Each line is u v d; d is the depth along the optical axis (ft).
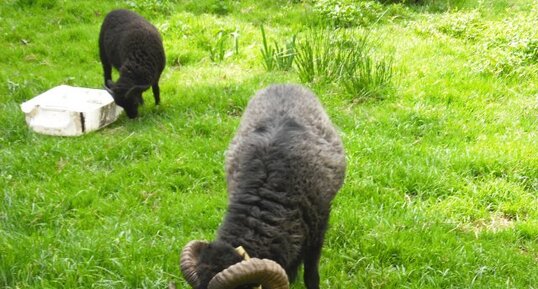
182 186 20.84
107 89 25.46
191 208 19.15
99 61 33.09
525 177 21.09
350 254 17.25
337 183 14.55
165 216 18.85
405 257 17.08
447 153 22.16
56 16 38.01
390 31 35.76
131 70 25.62
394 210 19.22
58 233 17.60
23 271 15.71
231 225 12.40
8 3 39.14
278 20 37.88
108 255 16.63
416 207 19.33
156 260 16.70
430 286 15.98
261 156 13.37
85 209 19.25
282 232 12.54
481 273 16.44
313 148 13.83
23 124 25.34
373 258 17.07
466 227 18.81
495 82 28.66
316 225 13.82
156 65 26.23
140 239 17.31
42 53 33.73
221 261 11.01
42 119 25.14
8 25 36.42
